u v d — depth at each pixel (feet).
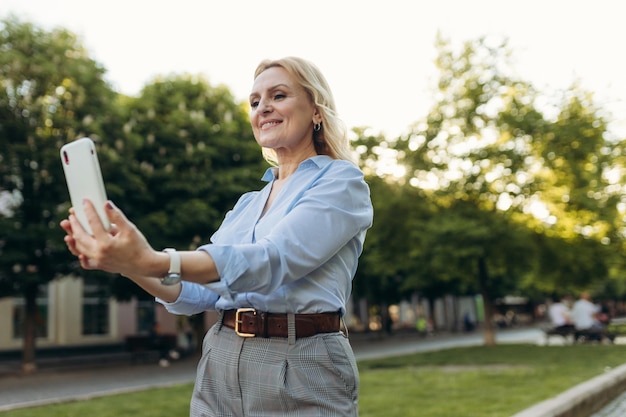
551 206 61.05
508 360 42.70
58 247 47.14
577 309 65.62
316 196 4.56
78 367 57.88
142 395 29.07
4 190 49.29
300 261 4.26
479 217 60.18
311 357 4.64
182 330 78.64
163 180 57.98
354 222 4.64
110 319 78.02
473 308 177.06
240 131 63.98
